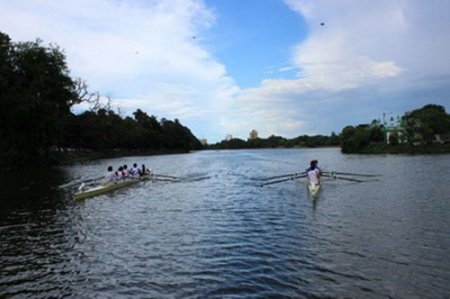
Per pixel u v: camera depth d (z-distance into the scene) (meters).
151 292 7.87
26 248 11.09
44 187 26.47
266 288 7.91
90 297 7.72
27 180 32.06
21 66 46.22
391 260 9.37
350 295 7.52
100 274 8.94
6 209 17.53
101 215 15.93
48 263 9.75
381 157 64.69
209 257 9.95
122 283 8.37
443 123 83.38
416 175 29.05
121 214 16.12
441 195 18.91
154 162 71.12
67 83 51.41
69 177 34.84
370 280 8.19
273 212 15.85
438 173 30.19
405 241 10.94
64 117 64.00
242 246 10.88
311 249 10.40
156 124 162.12
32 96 43.72
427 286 7.85
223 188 25.05
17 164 47.16
